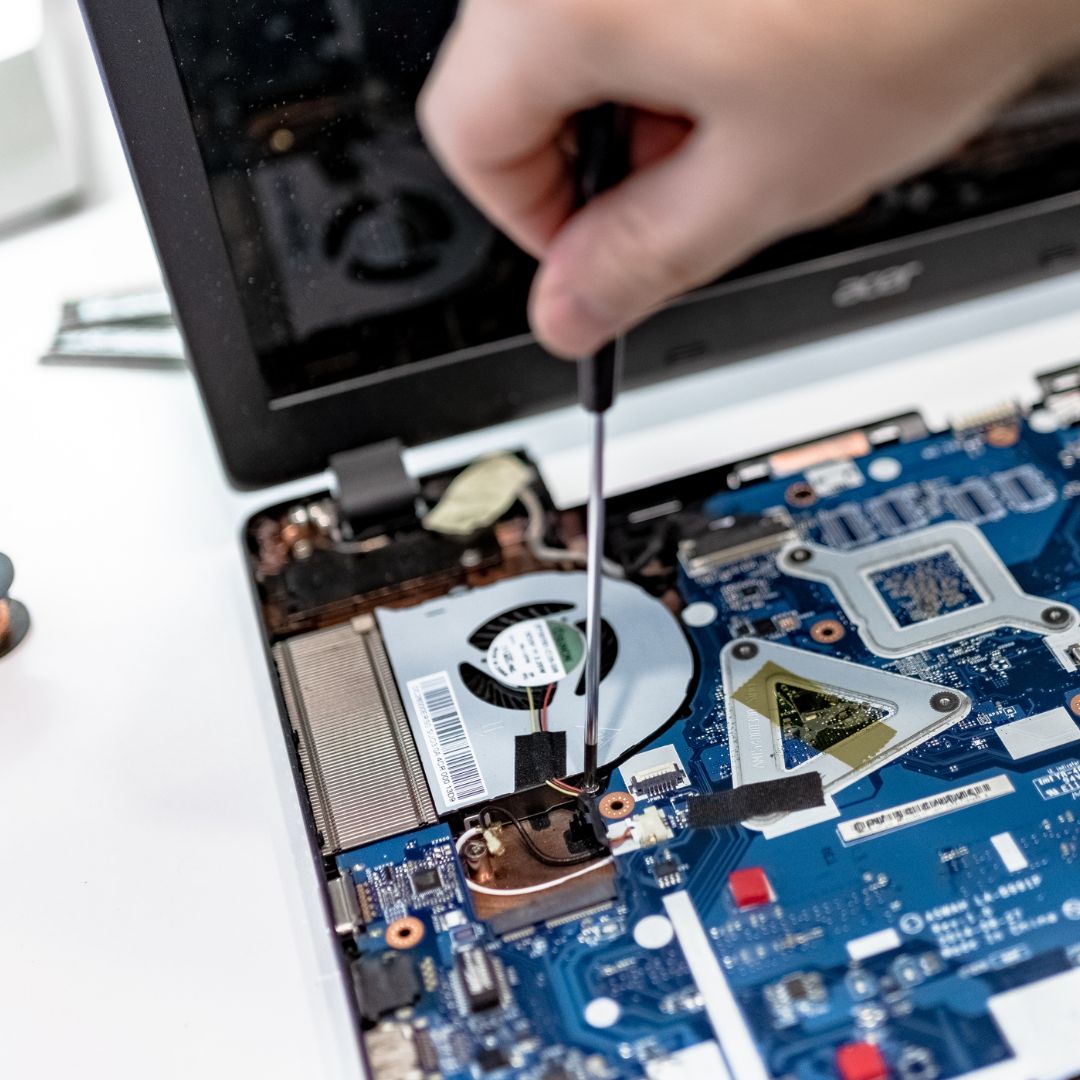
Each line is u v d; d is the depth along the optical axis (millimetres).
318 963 1052
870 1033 953
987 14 730
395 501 1351
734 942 1014
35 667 1294
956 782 1095
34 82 1647
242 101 1129
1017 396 1469
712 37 706
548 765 1137
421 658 1236
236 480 1355
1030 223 1436
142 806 1170
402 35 1127
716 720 1163
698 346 1429
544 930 1034
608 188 807
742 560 1301
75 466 1501
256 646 1295
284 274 1231
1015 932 995
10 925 1093
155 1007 1034
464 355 1345
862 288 1437
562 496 1415
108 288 1693
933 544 1294
